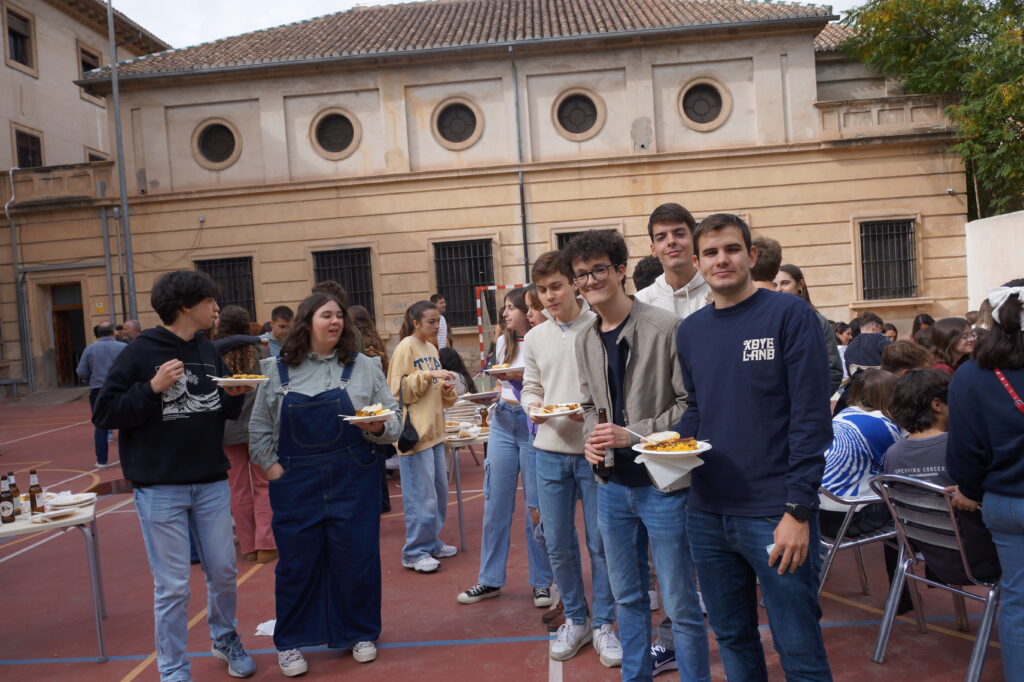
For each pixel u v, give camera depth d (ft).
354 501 13.97
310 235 63.10
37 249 66.28
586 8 68.39
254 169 63.46
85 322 65.77
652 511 10.37
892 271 60.70
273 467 13.82
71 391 67.92
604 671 12.98
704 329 9.32
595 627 13.52
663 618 13.73
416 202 62.49
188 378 12.84
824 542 14.92
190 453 12.75
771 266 13.89
